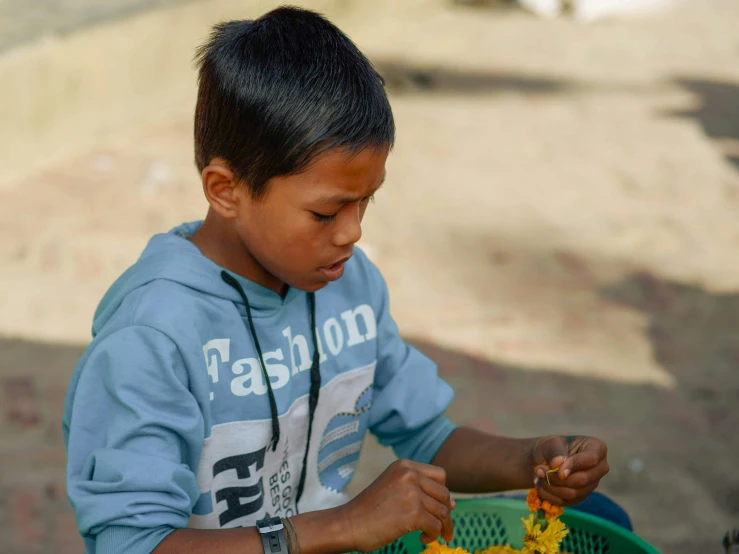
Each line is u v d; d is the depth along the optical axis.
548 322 4.12
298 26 1.33
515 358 3.80
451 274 4.56
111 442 1.29
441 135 6.68
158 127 6.45
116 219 4.95
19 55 5.55
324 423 1.60
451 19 10.43
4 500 2.89
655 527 2.83
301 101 1.25
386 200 5.45
